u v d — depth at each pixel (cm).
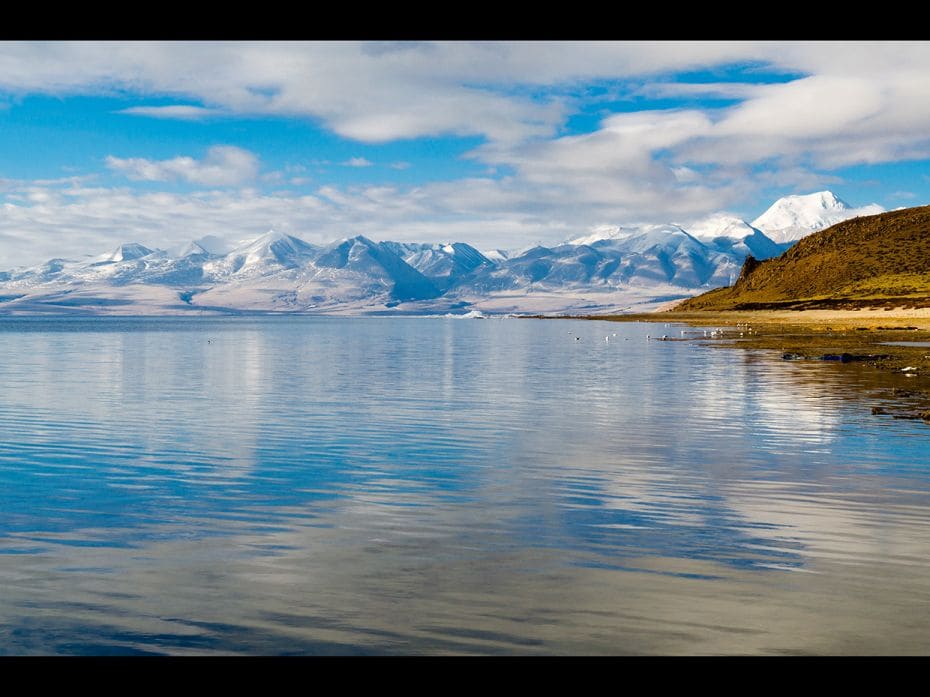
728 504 1734
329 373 5616
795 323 15150
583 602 1156
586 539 1480
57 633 1059
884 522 1584
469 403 3684
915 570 1292
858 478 1980
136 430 2880
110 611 1130
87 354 8406
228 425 3008
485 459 2283
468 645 1023
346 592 1201
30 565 1330
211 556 1382
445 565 1327
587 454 2347
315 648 1017
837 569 1299
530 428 2883
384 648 1016
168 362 6994
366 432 2812
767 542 1450
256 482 1992
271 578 1264
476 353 8331
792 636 1040
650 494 1836
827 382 4378
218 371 5866
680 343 9812
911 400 3500
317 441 2614
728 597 1173
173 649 1016
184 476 2070
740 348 8188
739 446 2453
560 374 5391
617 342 10625
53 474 2097
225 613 1123
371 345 10656
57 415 3309
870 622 1084
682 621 1089
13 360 7294
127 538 1492
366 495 1847
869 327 11962
